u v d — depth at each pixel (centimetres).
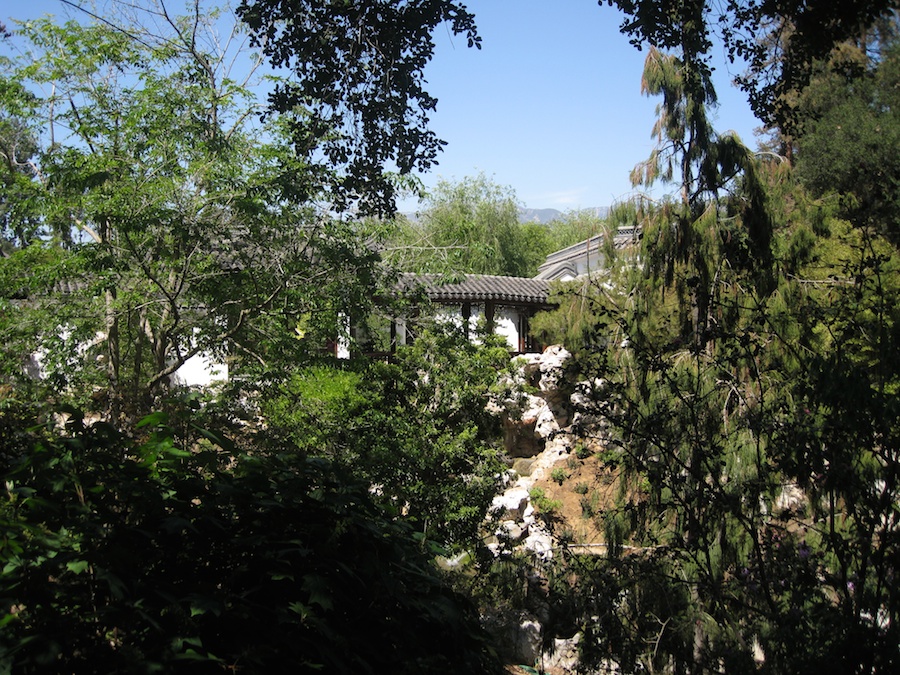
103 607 236
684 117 1243
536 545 964
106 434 269
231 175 1177
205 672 233
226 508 278
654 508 538
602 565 522
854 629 330
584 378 552
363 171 857
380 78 788
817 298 984
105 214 1108
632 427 503
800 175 1548
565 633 517
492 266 3591
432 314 1476
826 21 609
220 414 656
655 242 1203
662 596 464
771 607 380
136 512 260
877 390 371
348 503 287
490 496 1393
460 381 1414
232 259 1261
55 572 234
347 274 1285
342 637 248
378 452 1238
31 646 210
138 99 1227
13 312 1206
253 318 1309
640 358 528
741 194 1211
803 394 416
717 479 446
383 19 756
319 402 1227
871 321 435
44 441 265
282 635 244
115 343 1335
